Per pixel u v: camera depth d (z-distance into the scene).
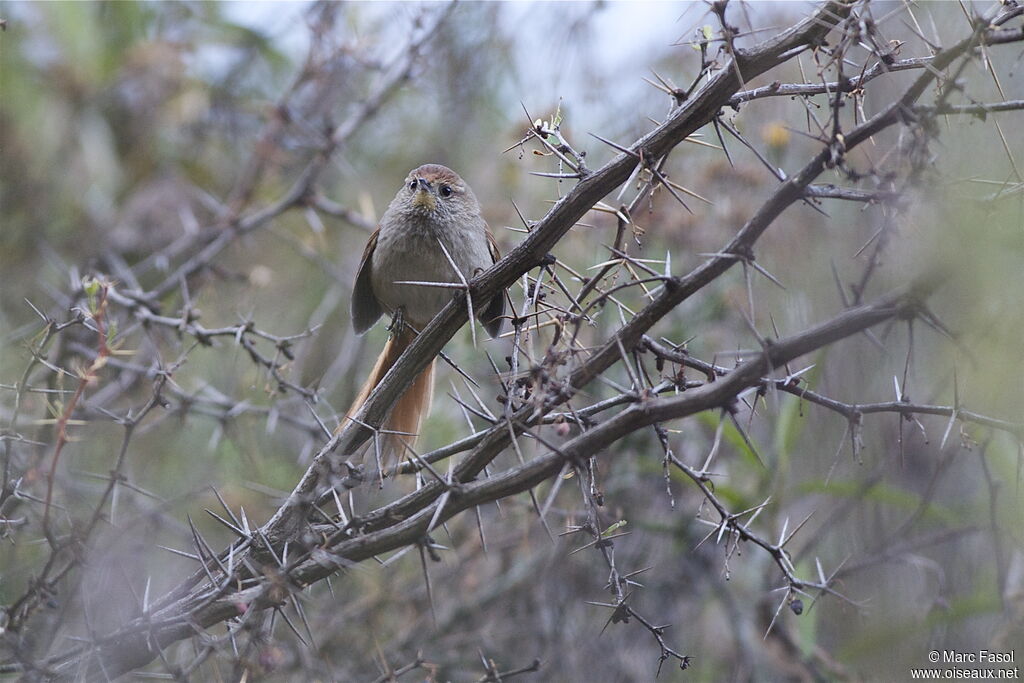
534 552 10.99
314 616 10.06
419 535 5.57
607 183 5.80
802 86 5.73
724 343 11.41
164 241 13.05
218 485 11.12
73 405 6.18
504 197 12.79
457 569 10.65
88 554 7.08
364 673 9.71
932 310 5.34
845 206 10.66
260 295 13.18
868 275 5.25
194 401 9.43
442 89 13.61
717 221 11.25
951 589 10.23
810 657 9.44
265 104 12.99
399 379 6.50
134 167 13.44
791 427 9.98
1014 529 8.70
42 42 12.95
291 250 13.79
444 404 12.10
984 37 5.15
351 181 13.90
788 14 11.46
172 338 11.30
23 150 12.43
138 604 6.39
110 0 13.85
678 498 11.16
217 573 6.75
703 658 10.72
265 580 5.85
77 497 9.19
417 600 10.54
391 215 9.77
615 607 5.93
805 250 10.74
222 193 13.86
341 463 6.44
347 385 12.59
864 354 10.36
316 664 8.75
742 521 10.35
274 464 11.79
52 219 12.66
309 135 12.18
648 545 11.25
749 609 10.54
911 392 9.98
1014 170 5.35
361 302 10.12
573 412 5.96
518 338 5.76
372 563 10.47
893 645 9.54
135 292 9.87
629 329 5.53
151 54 13.03
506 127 13.18
